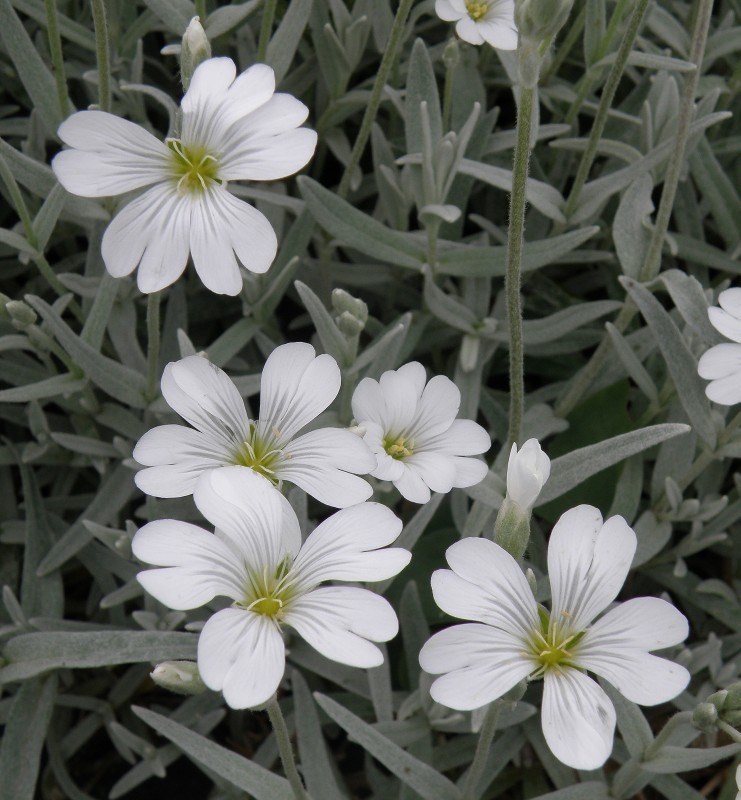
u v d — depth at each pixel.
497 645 0.22
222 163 0.23
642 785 0.25
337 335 0.26
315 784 0.25
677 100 0.29
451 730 0.26
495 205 0.31
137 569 0.27
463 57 0.30
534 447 0.22
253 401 0.30
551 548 0.22
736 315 0.25
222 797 0.27
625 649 0.22
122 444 0.27
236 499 0.22
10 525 0.28
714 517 0.28
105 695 0.29
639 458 0.27
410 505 0.29
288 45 0.28
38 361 0.30
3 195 0.29
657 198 0.33
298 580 0.22
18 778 0.25
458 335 0.30
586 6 0.28
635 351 0.28
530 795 0.27
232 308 0.30
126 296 0.28
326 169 0.34
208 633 0.21
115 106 0.29
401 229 0.29
